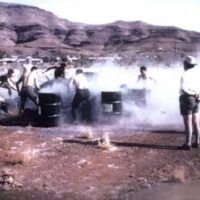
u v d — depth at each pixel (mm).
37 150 10578
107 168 9234
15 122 14367
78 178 8680
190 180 8633
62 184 8359
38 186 8266
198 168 9266
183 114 10453
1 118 14516
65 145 11016
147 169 9148
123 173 8945
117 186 8242
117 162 9609
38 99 13969
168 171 9000
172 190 8023
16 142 11352
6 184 8352
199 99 10477
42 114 13648
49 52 152625
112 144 11086
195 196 7688
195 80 10359
